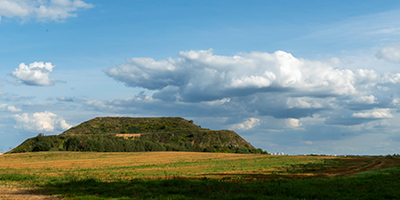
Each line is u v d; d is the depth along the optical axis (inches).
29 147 4756.4
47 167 2089.1
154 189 929.5
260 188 942.4
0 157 3240.7
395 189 940.6
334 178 1261.1
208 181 1143.6
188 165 2245.3
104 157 3395.7
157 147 5319.9
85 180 1189.7
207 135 7076.8
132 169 1898.4
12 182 1141.1
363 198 795.4
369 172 1552.7
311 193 842.2
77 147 4315.9
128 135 7101.4
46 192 898.1
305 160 2876.5
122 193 858.1
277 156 3654.0
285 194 848.3
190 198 772.6
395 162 2493.8
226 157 3454.7
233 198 768.3
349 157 3412.9
